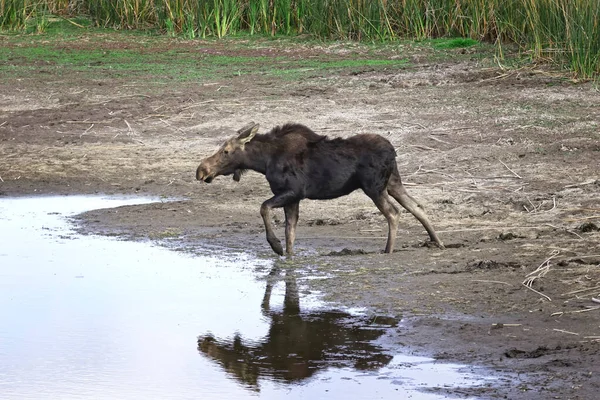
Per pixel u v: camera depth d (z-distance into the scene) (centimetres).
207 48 5450
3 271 2220
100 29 5978
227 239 2505
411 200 2308
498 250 2258
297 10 5734
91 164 3494
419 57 5019
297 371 1581
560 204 2686
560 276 2023
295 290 2023
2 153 3659
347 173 2258
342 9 5547
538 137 3512
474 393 1455
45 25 5944
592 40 4294
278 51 5338
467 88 4300
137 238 2538
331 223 2644
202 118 4047
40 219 2789
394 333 1745
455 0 5391
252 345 1705
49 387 1530
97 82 4712
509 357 1603
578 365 1546
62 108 4269
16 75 4853
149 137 3853
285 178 2262
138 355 1667
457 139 3534
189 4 5781
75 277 2164
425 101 4100
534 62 4600
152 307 1931
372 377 1541
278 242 2286
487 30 5259
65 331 1797
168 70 4947
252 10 5756
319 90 4409
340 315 1856
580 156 3241
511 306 1858
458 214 2673
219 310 1906
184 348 1697
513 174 3056
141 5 5981
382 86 4441
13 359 1655
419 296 1944
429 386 1494
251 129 2269
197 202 2964
